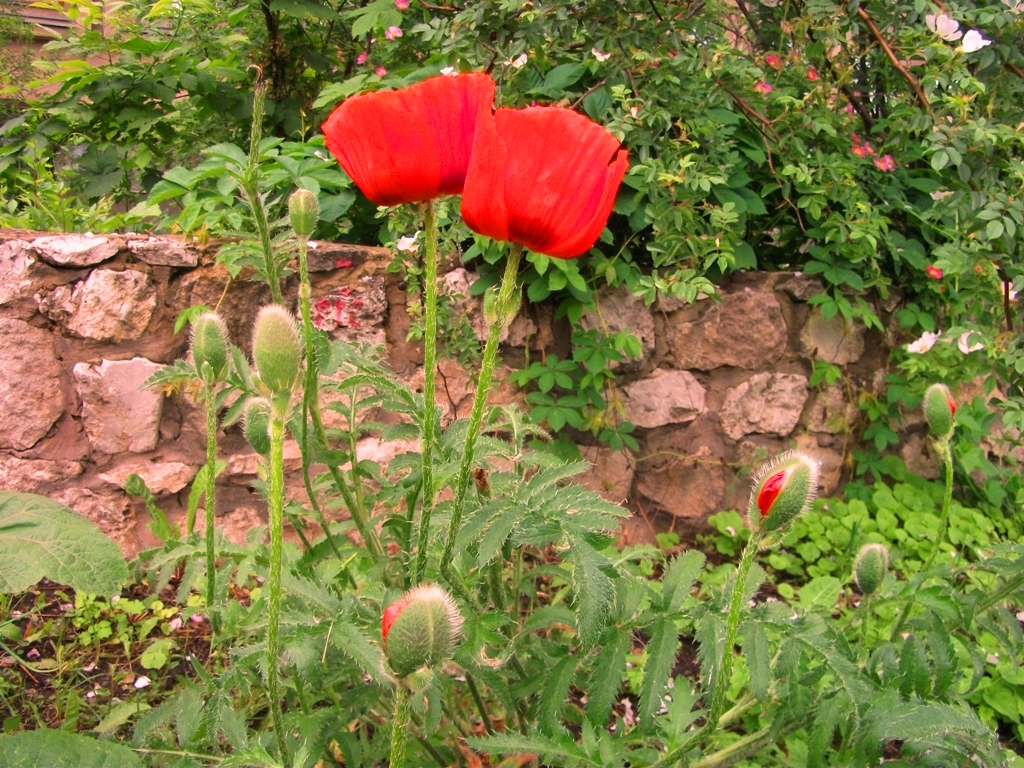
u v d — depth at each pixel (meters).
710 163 3.27
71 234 2.84
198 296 2.94
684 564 1.54
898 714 1.41
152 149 4.07
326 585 1.70
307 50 4.26
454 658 1.48
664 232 3.08
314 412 1.86
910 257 3.50
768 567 3.35
